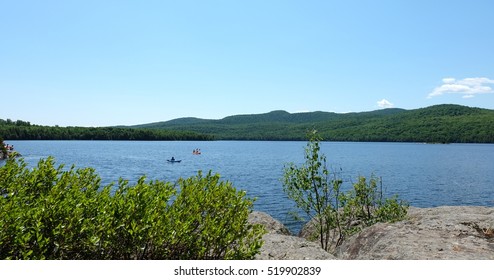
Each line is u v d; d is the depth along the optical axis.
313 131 13.30
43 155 108.94
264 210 34.16
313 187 13.21
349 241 11.12
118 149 165.50
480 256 7.95
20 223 4.37
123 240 5.05
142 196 5.18
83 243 4.77
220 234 5.61
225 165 92.50
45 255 4.60
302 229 16.95
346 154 149.62
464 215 10.84
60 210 4.66
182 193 5.80
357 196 15.00
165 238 5.09
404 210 14.78
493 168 87.38
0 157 50.34
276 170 79.31
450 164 98.88
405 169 83.88
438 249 8.46
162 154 134.12
